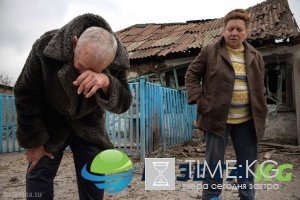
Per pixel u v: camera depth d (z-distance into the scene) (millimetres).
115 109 1505
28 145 1473
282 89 7891
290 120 7621
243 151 2479
